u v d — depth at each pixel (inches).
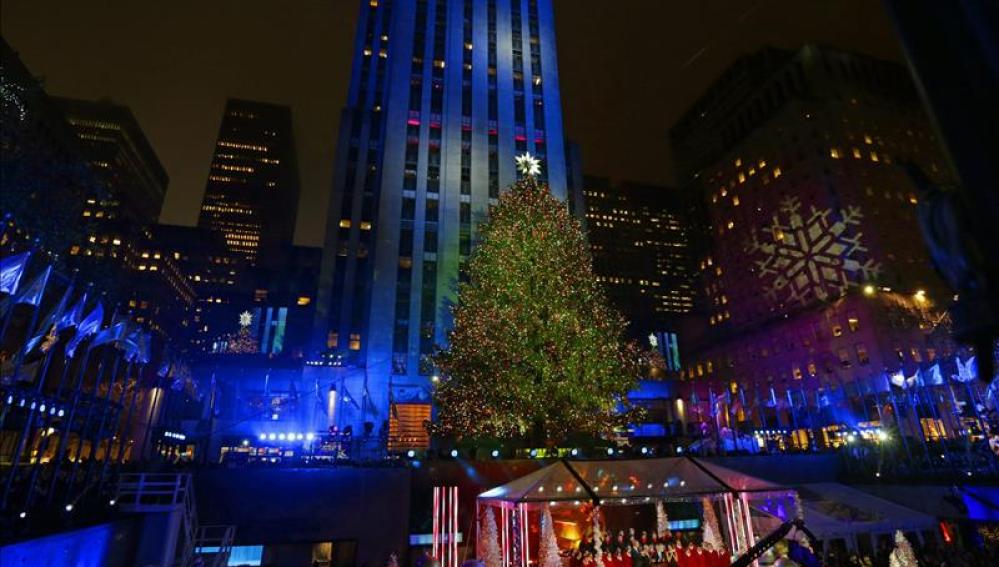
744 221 3754.9
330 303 2166.6
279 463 951.0
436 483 951.0
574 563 717.3
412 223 2214.6
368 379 1918.1
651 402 2353.6
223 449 1531.7
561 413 1237.7
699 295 4471.0
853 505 928.3
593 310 1391.5
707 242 4399.6
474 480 967.0
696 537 887.1
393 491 908.6
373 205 2363.4
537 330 1295.5
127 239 4347.9
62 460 620.7
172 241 6112.2
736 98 4360.2
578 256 1464.1
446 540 896.3
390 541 877.2
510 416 1211.9
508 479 984.3
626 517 959.0
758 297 3531.0
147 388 984.3
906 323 2593.5
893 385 1761.8
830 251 3041.3
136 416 1014.4
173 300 5221.5
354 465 940.0
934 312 2635.3
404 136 2370.8
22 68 2197.3
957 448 1251.8
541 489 709.9
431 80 2529.5
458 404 1344.7
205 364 1873.8
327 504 876.6
